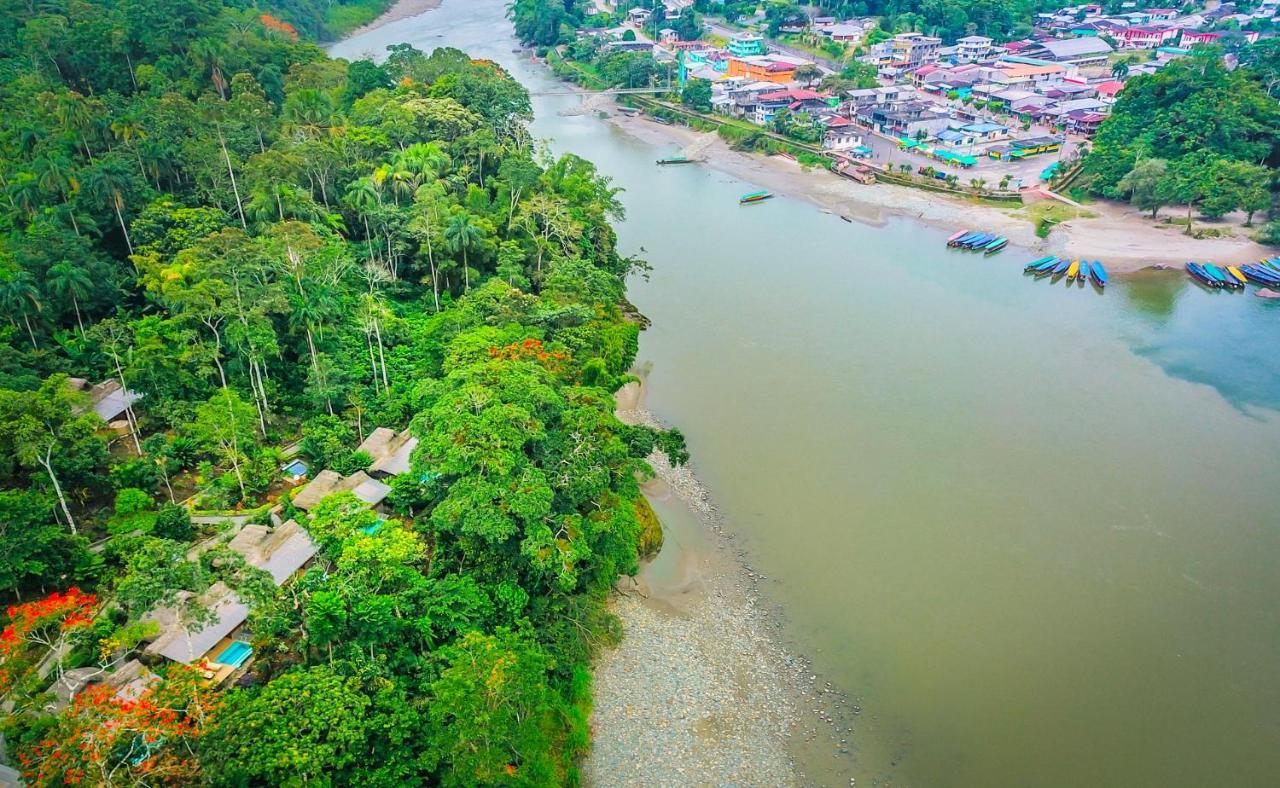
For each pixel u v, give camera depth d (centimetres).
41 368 7475
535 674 4822
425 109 12975
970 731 5719
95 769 3800
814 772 5438
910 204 15838
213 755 3950
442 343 8481
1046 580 6938
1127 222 14362
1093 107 19538
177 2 15162
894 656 6269
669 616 6588
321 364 7881
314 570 5216
